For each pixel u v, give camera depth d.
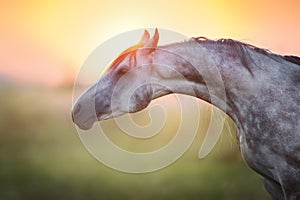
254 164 12.31
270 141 11.98
